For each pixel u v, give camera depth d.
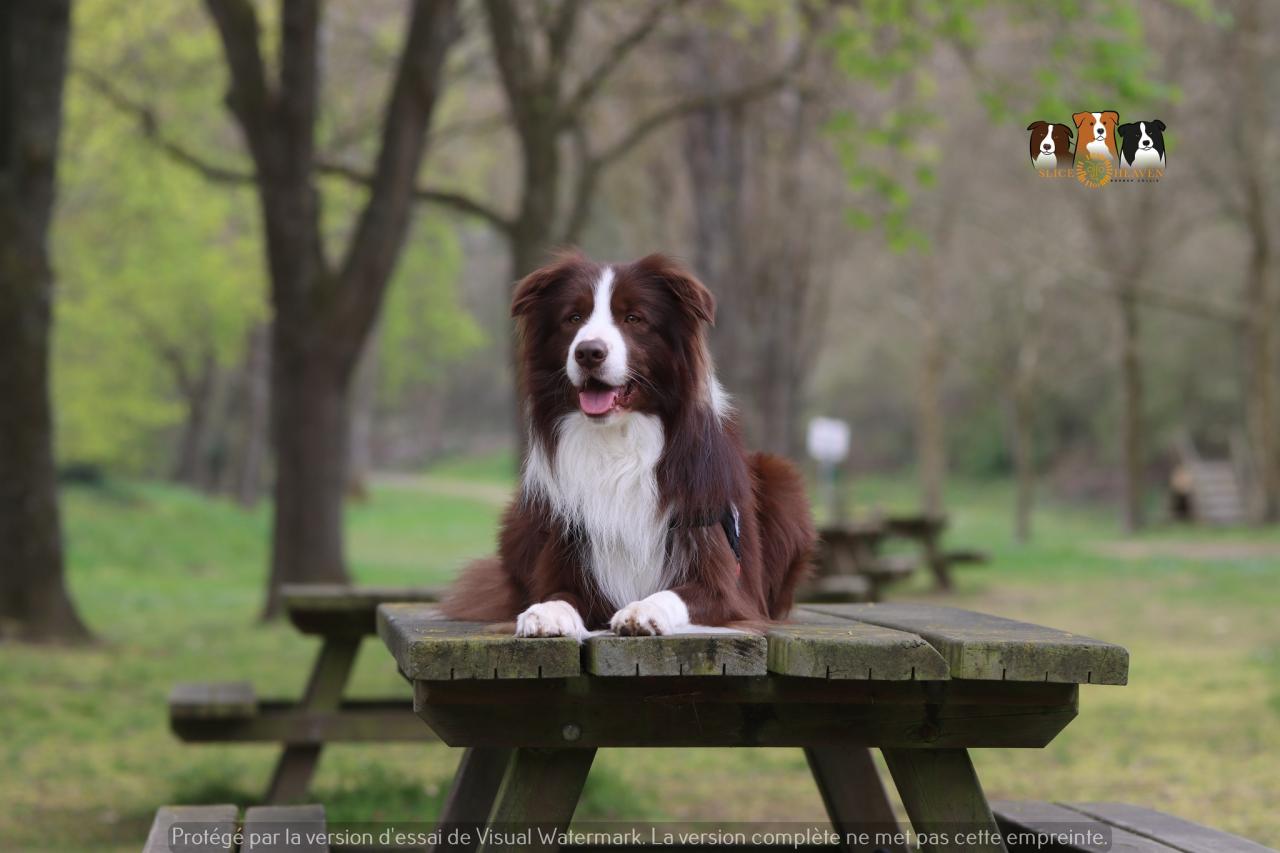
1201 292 33.03
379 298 13.41
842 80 18.64
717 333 22.41
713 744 3.09
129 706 8.98
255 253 28.12
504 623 3.45
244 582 19.70
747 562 3.72
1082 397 46.41
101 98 17.94
